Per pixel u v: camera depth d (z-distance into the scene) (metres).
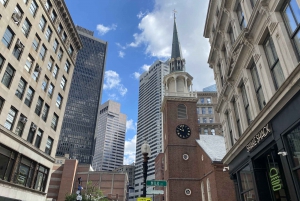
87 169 98.56
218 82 22.44
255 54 13.04
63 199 83.94
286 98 9.49
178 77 47.25
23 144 25.84
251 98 14.04
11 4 24.50
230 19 17.69
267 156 12.95
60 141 157.50
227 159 18.50
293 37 9.80
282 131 10.16
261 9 11.72
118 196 92.31
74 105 174.25
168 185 35.25
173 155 37.06
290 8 9.98
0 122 22.39
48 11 33.41
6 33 23.91
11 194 23.67
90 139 168.25
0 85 22.72
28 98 27.94
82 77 187.88
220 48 21.28
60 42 36.75
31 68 28.45
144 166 12.81
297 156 9.27
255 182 13.15
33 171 28.38
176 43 53.59
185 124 40.22
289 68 9.69
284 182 11.64
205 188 31.95
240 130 17.11
